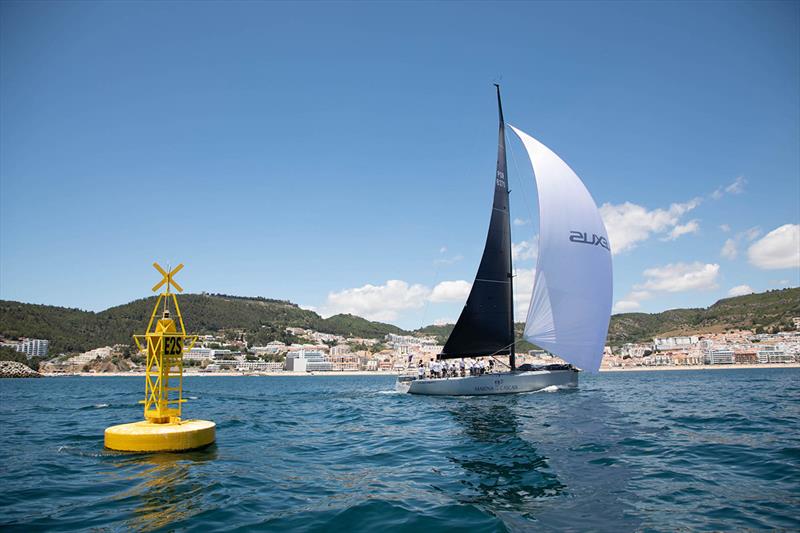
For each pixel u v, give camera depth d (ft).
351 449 39.91
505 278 102.63
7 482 28.09
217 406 89.45
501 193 103.60
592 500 23.95
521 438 42.22
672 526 20.21
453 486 27.02
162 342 37.04
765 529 19.75
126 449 35.29
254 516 21.81
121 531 19.93
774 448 35.96
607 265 88.94
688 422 51.34
